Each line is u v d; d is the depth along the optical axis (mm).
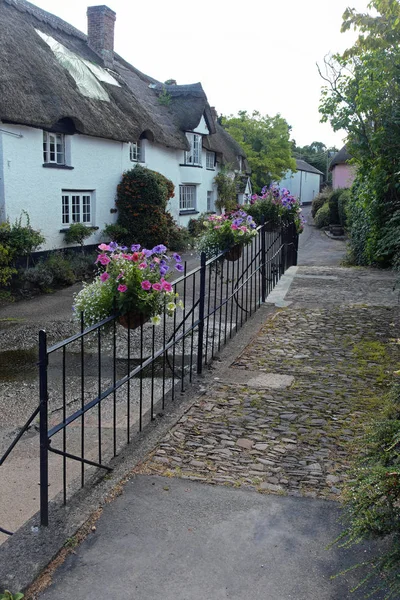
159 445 3930
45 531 2879
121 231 16812
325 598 2441
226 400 4789
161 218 17547
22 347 7863
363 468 2510
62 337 8359
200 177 23625
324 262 16250
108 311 3834
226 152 28391
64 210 14938
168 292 3939
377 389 4969
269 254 9453
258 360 5871
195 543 2818
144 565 2656
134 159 18281
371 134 11367
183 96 22844
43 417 2838
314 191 61312
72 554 2738
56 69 14523
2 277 11289
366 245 12750
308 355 5988
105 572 2613
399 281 7695
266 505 3148
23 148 12812
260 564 2662
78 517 3010
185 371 6035
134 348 7367
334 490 3301
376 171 11656
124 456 3732
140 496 3244
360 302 8297
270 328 7047
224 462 3674
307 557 2711
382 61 10633
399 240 8586
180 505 3152
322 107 11930
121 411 5172
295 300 8555
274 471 3549
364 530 2365
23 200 12969
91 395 5742
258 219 9500
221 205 27172
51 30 17797
